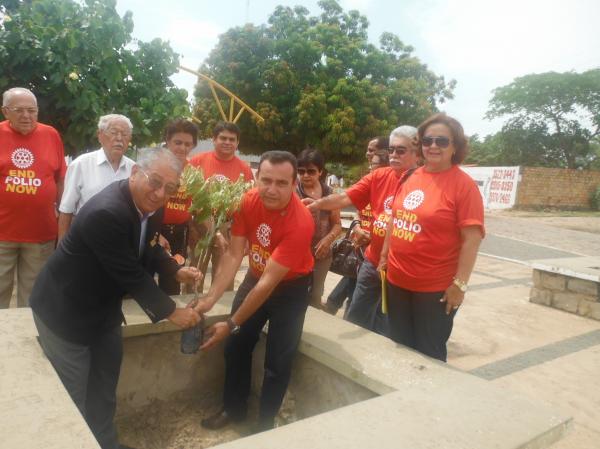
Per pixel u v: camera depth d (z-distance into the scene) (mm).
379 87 16531
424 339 2602
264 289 2303
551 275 5953
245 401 2754
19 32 3918
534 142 31609
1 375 1820
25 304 3510
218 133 3912
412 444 1597
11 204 3271
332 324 2828
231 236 2609
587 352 4480
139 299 1965
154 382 2732
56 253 1973
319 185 3873
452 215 2455
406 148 3145
